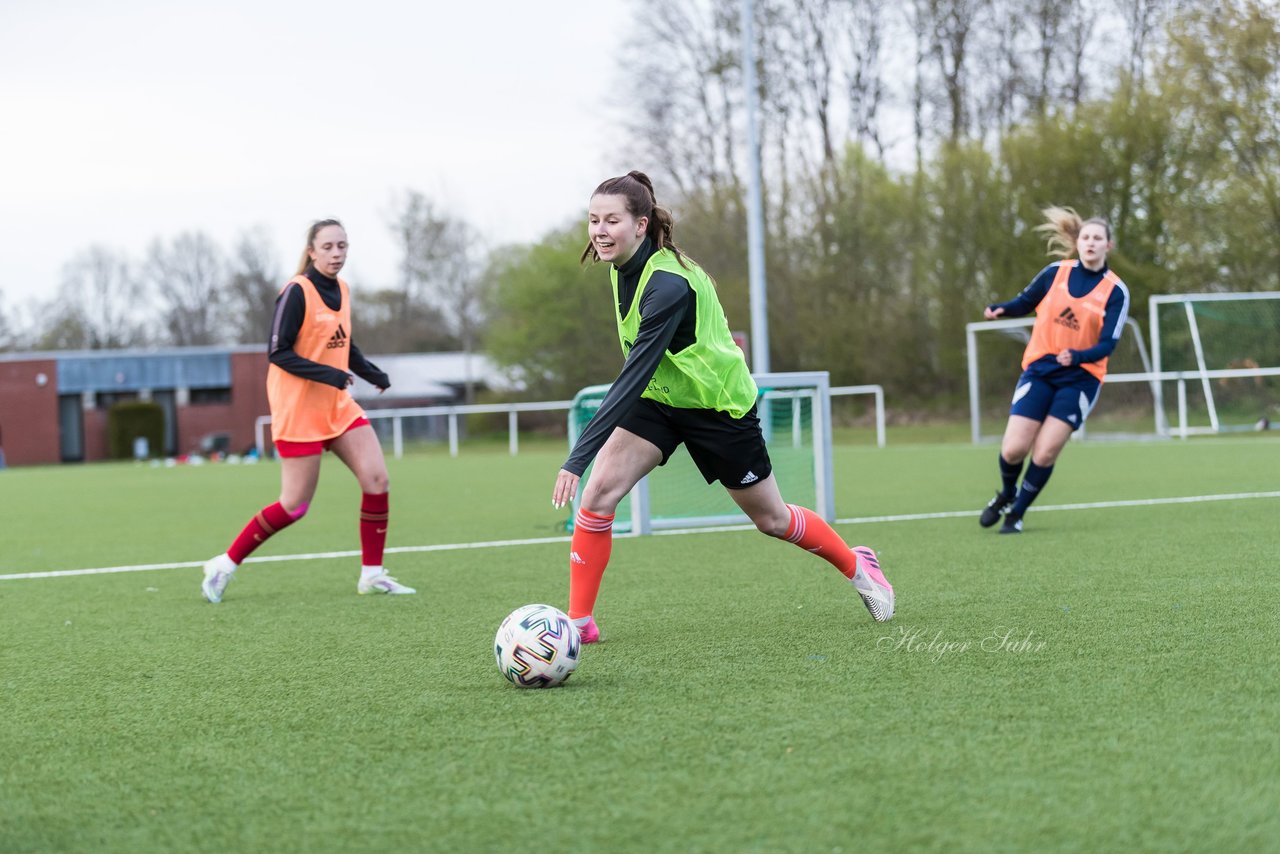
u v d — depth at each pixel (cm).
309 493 938
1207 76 3875
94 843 388
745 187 5241
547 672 573
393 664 658
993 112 5128
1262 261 3944
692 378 651
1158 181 4238
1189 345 3306
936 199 4747
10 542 1509
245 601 938
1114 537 1113
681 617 777
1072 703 510
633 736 483
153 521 1805
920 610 764
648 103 5541
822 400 1388
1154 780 407
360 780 441
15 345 10138
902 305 4922
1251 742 447
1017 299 1181
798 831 371
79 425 6662
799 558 1065
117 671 669
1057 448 1157
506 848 368
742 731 483
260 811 413
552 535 1385
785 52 5447
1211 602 749
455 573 1070
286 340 908
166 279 10288
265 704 570
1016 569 936
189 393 6650
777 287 5112
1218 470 1936
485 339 6431
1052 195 4425
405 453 4675
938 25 5147
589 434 605
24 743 514
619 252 637
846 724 488
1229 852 347
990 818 377
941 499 1670
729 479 686
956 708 507
